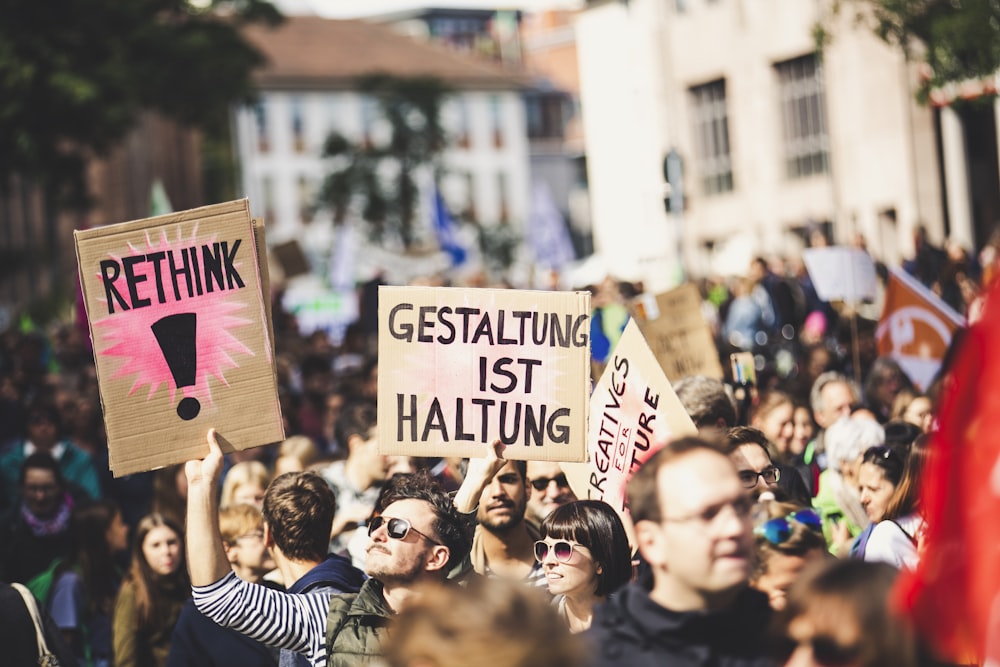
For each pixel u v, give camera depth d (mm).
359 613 9258
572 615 9570
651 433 10625
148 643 13703
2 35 41469
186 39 49312
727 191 71938
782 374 29109
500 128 175375
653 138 75062
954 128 57844
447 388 10023
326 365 26828
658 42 74250
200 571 9398
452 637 5207
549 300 10055
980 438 5551
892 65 60438
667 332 18578
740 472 10570
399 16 199875
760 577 7355
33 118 42781
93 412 23031
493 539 11383
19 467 20812
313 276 127375
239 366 9586
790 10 66250
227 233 9617
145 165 102500
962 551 5598
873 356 26719
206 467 9461
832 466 13414
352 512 14297
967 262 35688
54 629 10586
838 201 64375
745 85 69688
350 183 124938
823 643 6023
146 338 9523
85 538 15031
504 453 10023
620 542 9523
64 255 90375
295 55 165625
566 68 193875
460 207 132375
